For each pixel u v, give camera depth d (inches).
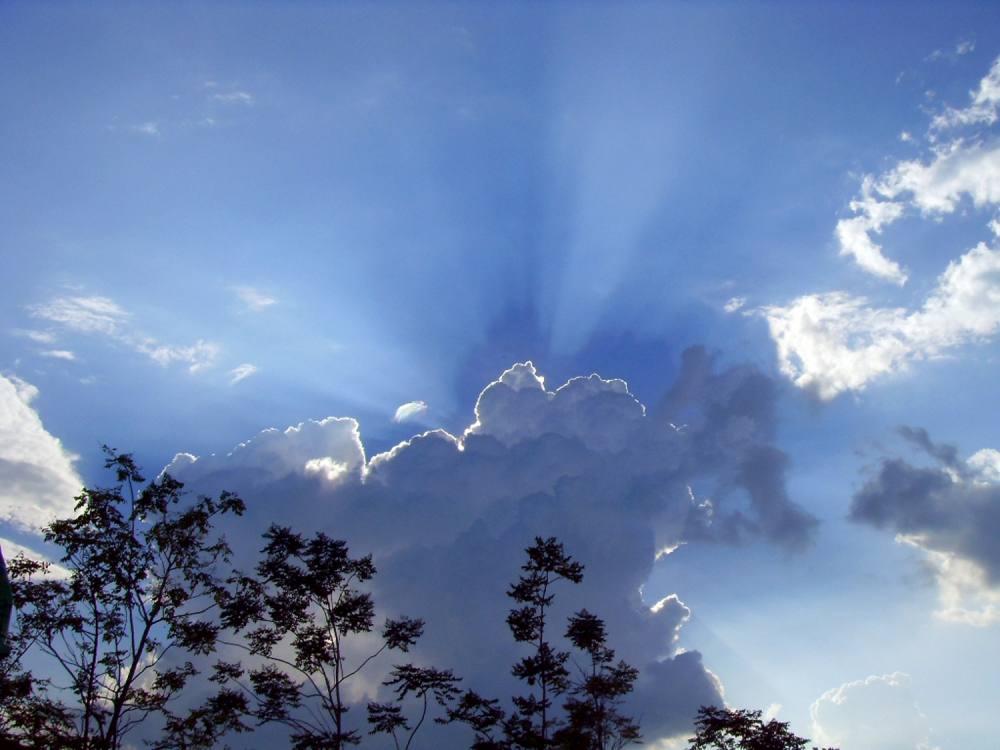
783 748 1364.4
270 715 1302.9
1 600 756.6
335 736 1295.5
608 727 1407.5
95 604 1264.8
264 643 1400.1
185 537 1338.6
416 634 1461.6
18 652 1186.0
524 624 1530.5
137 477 1353.3
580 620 1517.0
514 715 1400.1
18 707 1134.4
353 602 1438.2
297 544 1486.2
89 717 1190.3
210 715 1250.0
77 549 1275.8
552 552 1550.2
